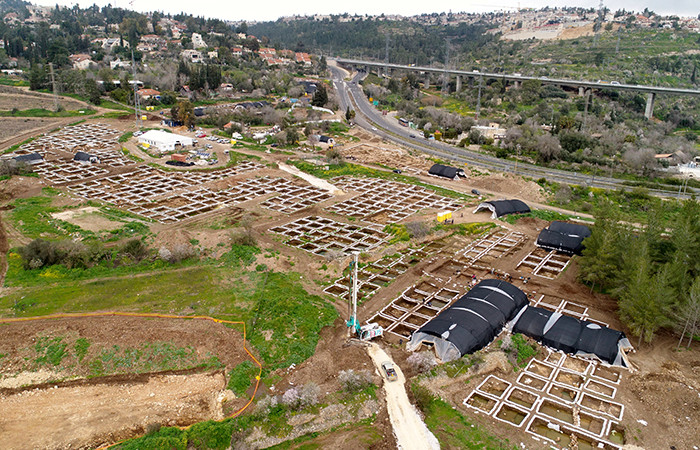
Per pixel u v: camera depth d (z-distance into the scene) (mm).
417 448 35531
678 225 59156
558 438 37438
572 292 60625
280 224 80188
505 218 85500
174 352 45188
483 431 37406
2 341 45812
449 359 45594
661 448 36188
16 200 84375
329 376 42750
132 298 54438
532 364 46781
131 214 81125
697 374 44344
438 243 75688
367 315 53969
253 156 121812
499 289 55750
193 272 61062
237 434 36031
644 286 49188
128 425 37469
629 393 42281
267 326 49188
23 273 59062
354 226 80562
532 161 127062
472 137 144000
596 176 114438
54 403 39594
